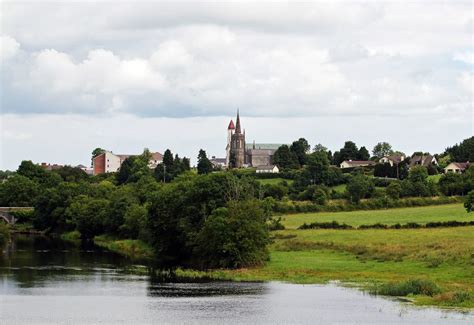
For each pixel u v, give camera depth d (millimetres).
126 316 78375
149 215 149000
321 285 100125
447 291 89625
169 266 128125
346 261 122750
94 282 106000
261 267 119312
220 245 120375
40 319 77062
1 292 96312
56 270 121750
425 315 77062
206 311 80875
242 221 121250
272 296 90875
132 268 124938
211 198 137000
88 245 181000
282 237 158875
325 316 77250
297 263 122188
